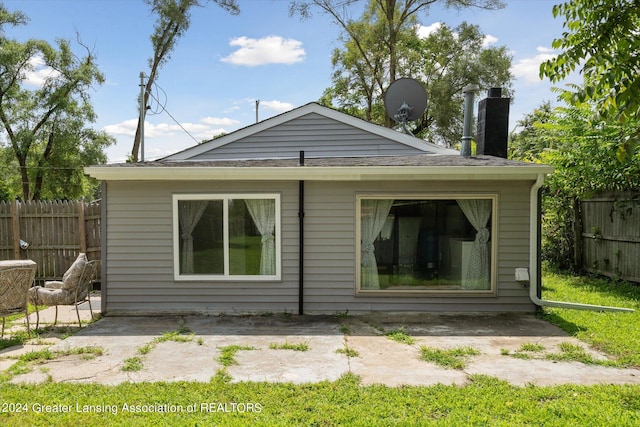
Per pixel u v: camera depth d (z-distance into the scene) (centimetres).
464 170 685
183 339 593
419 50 2667
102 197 747
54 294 659
